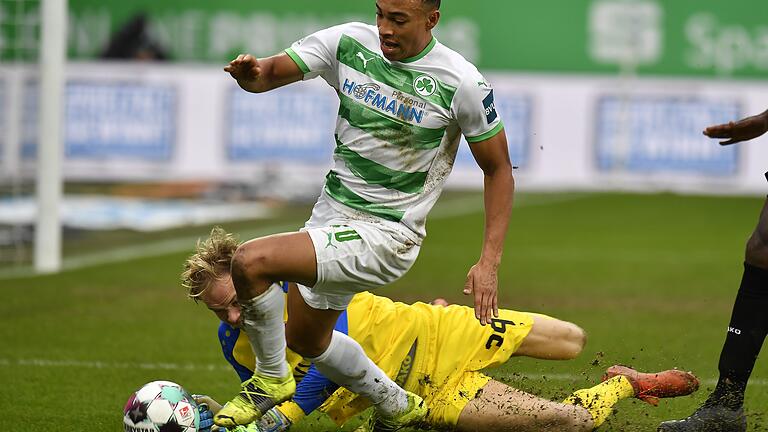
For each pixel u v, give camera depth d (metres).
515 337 19.50
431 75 16.81
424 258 45.16
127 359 26.36
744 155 63.66
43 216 41.56
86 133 61.81
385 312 19.19
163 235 51.12
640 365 26.09
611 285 39.44
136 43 62.28
